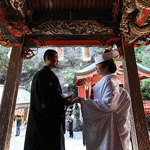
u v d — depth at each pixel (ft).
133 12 7.29
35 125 5.62
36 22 10.32
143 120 8.43
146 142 7.95
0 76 75.56
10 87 8.74
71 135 36.70
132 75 9.38
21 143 28.04
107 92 5.53
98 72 6.98
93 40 10.41
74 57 86.69
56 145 5.49
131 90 9.05
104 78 6.17
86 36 10.46
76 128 46.34
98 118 5.61
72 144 28.27
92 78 26.37
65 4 10.44
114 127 5.47
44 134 5.46
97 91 6.41
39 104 5.76
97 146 5.53
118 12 9.83
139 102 8.81
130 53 9.90
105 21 10.53
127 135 5.79
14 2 7.14
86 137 5.77
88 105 5.66
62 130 6.44
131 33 8.63
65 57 87.20
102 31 10.52
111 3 10.50
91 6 10.64
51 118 5.71
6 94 8.57
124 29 8.82
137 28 7.15
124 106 6.02
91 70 23.25
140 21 6.84
